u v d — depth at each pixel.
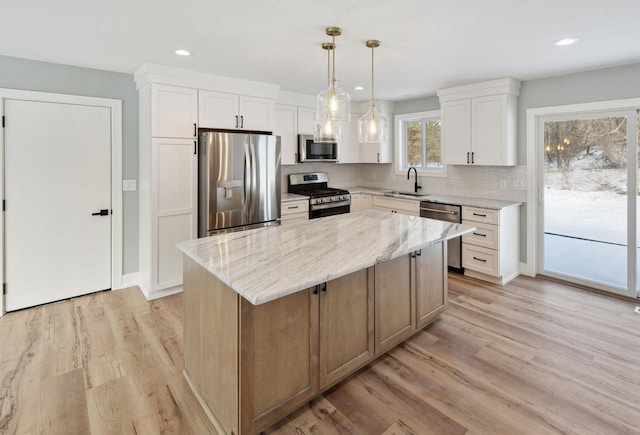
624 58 3.32
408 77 4.03
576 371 2.42
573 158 4.00
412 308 2.77
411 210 4.89
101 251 3.79
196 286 2.14
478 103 4.32
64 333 2.94
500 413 2.03
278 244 2.35
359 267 1.92
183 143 3.69
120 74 3.74
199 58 3.26
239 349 1.72
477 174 4.77
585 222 3.97
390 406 2.10
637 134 3.56
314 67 3.57
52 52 3.08
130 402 2.12
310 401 2.14
